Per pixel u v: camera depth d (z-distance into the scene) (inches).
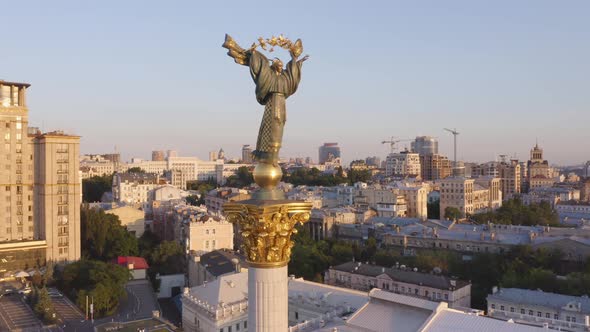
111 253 6943.9
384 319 3164.4
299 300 4042.8
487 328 2736.2
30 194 6446.9
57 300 5339.6
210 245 6983.3
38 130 7081.7
